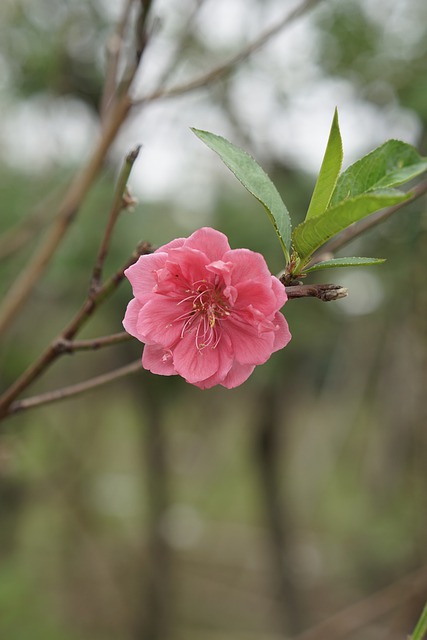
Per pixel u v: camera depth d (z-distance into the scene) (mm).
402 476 5656
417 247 3367
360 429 7367
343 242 2043
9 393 1756
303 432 9070
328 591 8000
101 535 9133
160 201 4723
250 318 1364
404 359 4531
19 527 7805
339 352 5785
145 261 1436
